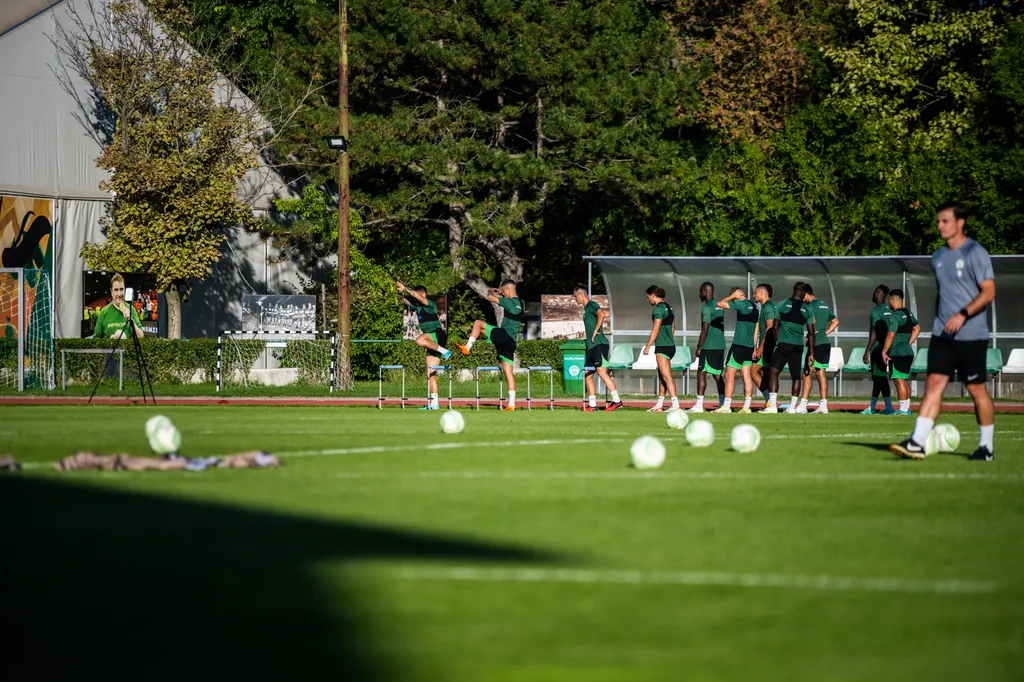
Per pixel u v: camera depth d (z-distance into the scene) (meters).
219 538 26.27
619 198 147.25
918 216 140.62
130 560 23.69
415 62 146.50
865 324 116.56
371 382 135.50
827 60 169.62
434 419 71.19
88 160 141.12
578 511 30.88
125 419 68.38
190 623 18.69
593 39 143.62
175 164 132.25
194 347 123.50
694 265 116.19
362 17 145.00
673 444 52.75
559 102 144.00
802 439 57.31
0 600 20.19
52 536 26.42
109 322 121.81
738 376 118.88
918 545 26.31
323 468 40.91
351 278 146.12
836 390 115.75
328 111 142.00
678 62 158.12
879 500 33.91
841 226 143.50
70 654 16.92
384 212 146.00
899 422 73.31
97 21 141.25
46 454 44.88
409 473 39.59
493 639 17.95
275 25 178.75
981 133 148.50
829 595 21.17
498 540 26.25
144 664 16.44
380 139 140.00
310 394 107.88
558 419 73.19
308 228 145.75
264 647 17.34
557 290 182.50
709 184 144.62
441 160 139.62
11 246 132.50
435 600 20.42
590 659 16.98
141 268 134.88
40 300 122.56
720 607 20.20
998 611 20.11
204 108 136.62
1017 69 141.25
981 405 46.56
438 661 16.77
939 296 46.44
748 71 167.62
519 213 141.50
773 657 17.22
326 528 27.70
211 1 172.62
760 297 86.25
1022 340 113.75
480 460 44.31
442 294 144.50
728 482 37.88
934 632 18.70
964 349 45.91
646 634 18.38
